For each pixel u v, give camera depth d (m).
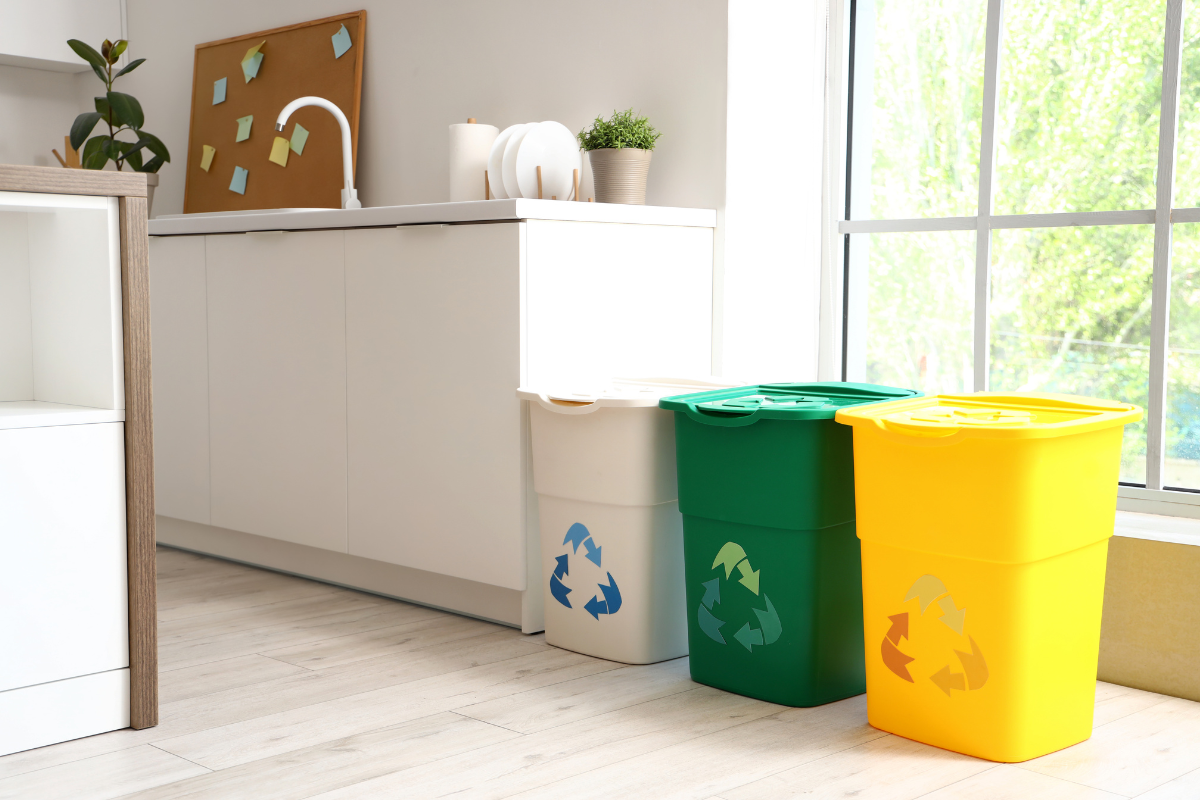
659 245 2.40
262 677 2.02
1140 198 2.21
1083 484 1.65
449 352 2.32
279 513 2.76
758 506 1.86
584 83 2.70
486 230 2.22
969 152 2.45
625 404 2.00
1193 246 2.14
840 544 1.87
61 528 1.68
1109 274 2.26
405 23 3.07
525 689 1.96
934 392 2.54
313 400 2.63
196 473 2.99
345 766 1.62
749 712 1.85
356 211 2.47
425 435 2.39
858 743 1.72
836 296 2.66
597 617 2.13
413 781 1.57
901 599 1.71
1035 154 2.35
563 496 2.13
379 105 3.16
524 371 2.19
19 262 1.88
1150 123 2.19
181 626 2.36
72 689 1.71
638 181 2.46
